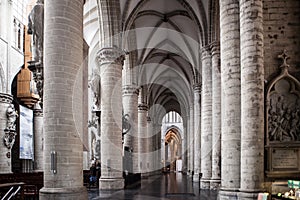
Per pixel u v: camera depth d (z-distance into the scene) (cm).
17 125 3375
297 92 1316
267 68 1347
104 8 2403
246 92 1262
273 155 1276
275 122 1302
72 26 1468
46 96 1434
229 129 1388
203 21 2558
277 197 1131
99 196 2028
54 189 1366
